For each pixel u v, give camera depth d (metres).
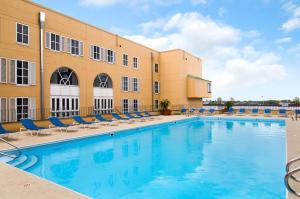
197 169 8.30
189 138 14.62
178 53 31.67
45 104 17.17
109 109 23.66
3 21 14.68
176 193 6.23
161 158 9.83
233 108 30.50
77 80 20.11
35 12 16.64
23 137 12.34
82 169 8.34
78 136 12.68
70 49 19.34
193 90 32.91
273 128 18.92
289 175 3.12
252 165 8.71
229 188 6.54
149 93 30.58
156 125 19.41
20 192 4.61
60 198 4.32
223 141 13.60
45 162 9.19
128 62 26.64
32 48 16.33
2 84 14.49
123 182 7.06
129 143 13.02
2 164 6.71
